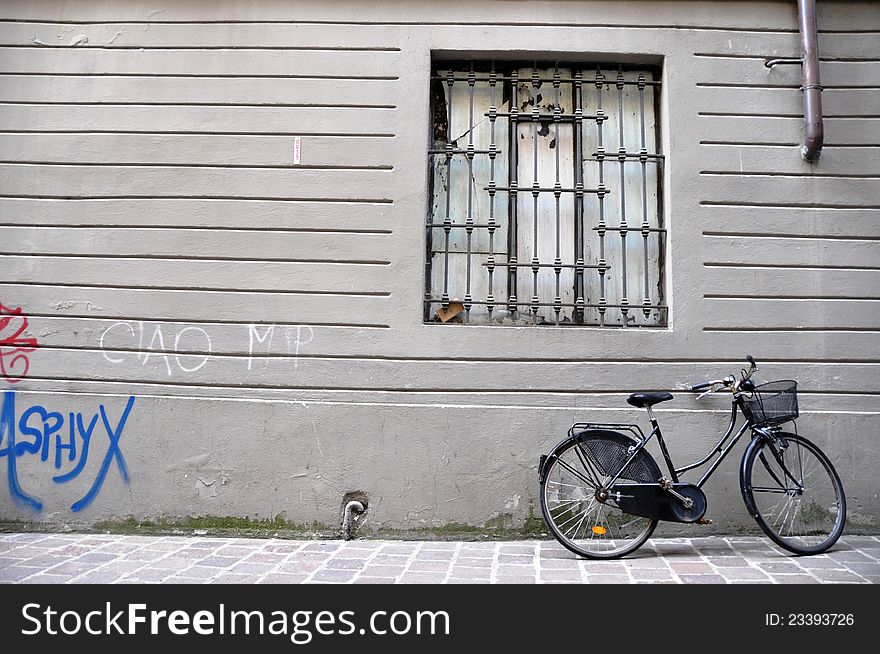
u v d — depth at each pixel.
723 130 4.92
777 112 4.95
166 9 5.04
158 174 4.89
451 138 5.08
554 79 5.10
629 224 5.04
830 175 4.90
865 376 4.75
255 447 4.70
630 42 4.99
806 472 4.61
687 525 4.64
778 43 5.00
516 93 5.10
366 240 4.82
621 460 4.21
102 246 4.85
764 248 4.84
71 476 4.72
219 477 4.70
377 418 4.69
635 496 4.16
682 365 4.73
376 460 4.67
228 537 4.65
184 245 4.83
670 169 4.89
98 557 4.15
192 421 4.72
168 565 4.01
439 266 4.97
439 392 4.71
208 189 4.87
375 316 4.75
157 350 4.78
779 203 4.87
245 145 4.90
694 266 4.81
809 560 4.11
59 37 5.02
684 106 4.94
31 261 4.85
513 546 4.46
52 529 4.70
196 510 4.69
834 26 5.04
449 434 4.67
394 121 4.91
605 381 4.71
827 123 4.95
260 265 4.81
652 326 4.92
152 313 4.80
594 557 4.15
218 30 5.01
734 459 4.67
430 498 4.64
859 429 4.70
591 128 5.11
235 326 4.78
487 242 5.00
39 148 4.93
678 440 4.68
